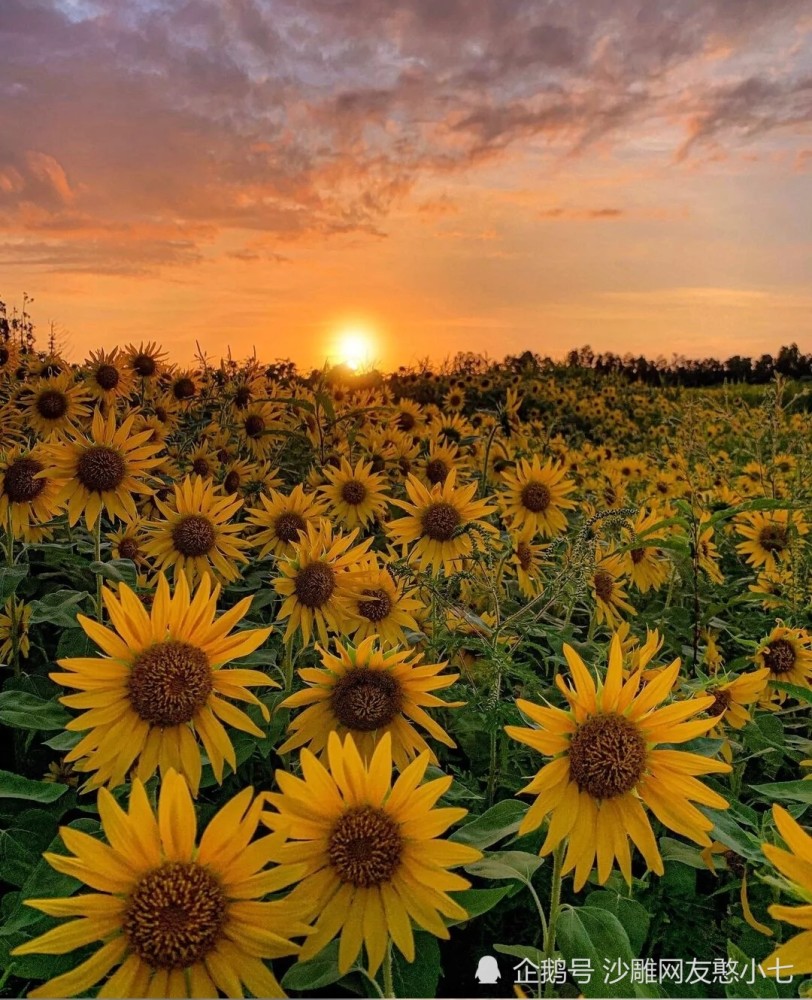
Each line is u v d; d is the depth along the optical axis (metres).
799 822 2.83
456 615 3.07
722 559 6.38
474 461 7.34
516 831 2.11
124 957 1.48
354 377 9.06
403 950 1.61
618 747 1.79
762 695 3.16
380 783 1.67
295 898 1.65
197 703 2.01
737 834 2.08
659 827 2.49
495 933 2.34
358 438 6.67
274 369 9.18
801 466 5.77
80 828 2.07
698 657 3.66
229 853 1.50
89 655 3.19
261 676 2.08
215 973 1.48
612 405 18.19
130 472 3.65
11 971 1.87
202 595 2.05
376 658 2.24
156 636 2.04
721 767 1.77
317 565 2.98
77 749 1.98
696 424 8.01
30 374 7.01
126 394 6.64
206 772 2.38
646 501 6.30
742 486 7.78
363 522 4.85
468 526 3.38
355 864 1.64
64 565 4.04
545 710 1.82
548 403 16.12
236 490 5.79
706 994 2.12
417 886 1.65
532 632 3.34
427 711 2.95
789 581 4.55
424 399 14.58
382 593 3.06
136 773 1.98
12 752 3.15
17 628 3.37
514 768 2.89
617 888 2.23
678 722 1.82
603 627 4.32
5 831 2.35
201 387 7.23
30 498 3.55
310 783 1.65
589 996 1.75
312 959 1.76
